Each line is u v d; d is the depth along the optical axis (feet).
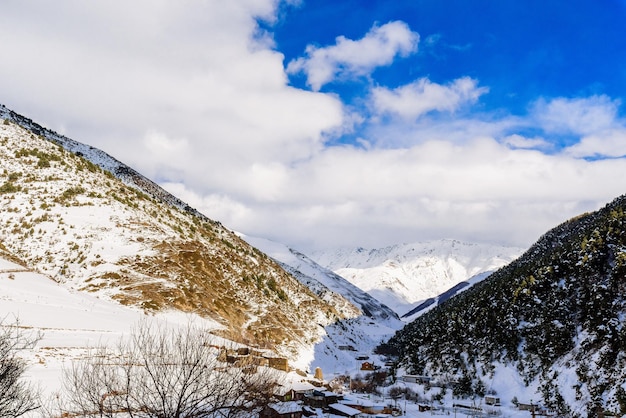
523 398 230.27
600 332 214.48
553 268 300.61
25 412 62.28
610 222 287.89
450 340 337.93
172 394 49.01
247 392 59.52
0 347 70.33
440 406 245.04
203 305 273.54
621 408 172.14
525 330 273.54
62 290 224.74
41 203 299.58
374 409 208.44
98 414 52.11
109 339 154.51
